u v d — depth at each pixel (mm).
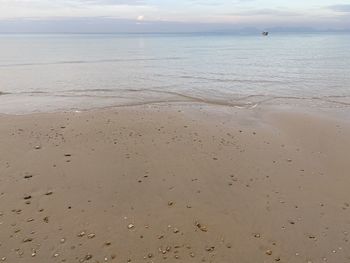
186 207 7930
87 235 6727
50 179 9078
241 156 11312
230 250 6488
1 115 16438
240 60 51375
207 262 6117
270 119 16656
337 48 82500
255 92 24453
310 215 7836
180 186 8961
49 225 7016
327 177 10016
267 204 8258
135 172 9688
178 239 6738
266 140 13211
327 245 6742
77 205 7824
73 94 23469
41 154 10852
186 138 12859
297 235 7043
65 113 16922
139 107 19047
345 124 15758
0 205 7719
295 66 41344
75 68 39219
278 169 10422
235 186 9117
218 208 7965
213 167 10258
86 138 12602
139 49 84562
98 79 30719
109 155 10891
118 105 19906
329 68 38531
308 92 24422
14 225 6973
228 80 30109
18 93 23672
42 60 49531
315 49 79062
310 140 13453
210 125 14977
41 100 21344
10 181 8906
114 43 125375
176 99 21797
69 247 6352
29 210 7555
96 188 8672
